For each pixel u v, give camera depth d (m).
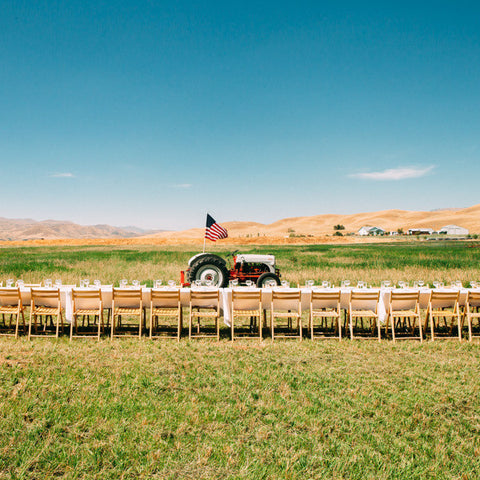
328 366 6.58
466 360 7.03
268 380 5.90
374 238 75.94
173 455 4.01
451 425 4.71
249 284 9.02
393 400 5.30
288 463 3.86
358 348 7.68
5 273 17.56
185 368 6.37
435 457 4.11
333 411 4.98
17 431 4.28
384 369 6.49
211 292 8.20
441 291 8.38
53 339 8.12
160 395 5.32
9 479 3.56
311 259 26.48
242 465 3.86
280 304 8.45
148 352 7.22
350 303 8.24
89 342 7.93
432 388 5.72
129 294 8.20
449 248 41.25
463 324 9.43
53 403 4.95
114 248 47.12
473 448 4.24
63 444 4.11
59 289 8.16
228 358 6.91
